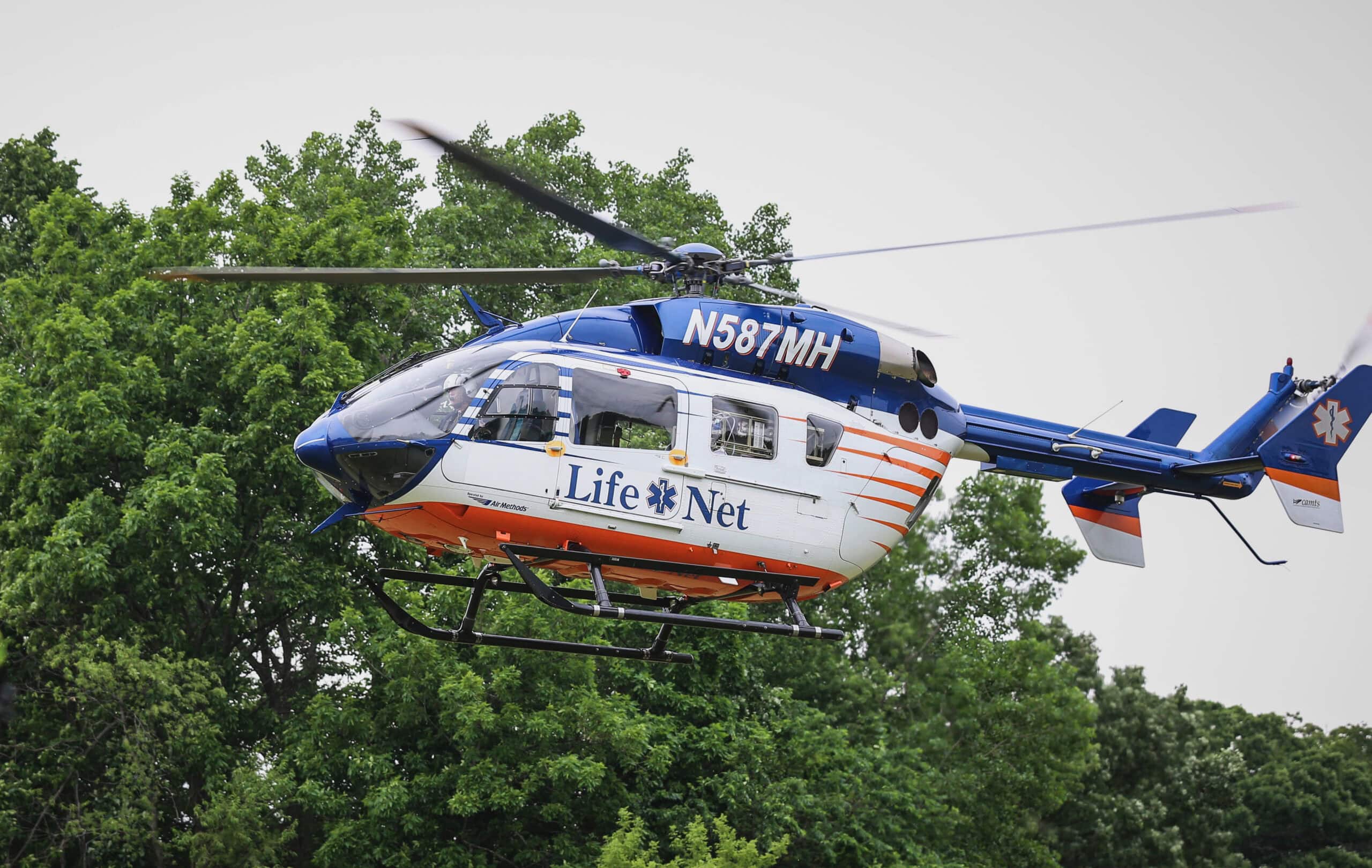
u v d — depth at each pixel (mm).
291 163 57281
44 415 38500
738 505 20594
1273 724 102062
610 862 32188
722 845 33656
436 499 19328
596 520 19766
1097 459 26469
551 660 37344
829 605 59156
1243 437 30406
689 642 42594
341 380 39125
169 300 42531
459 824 38188
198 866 33594
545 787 38125
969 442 25109
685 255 22484
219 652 40156
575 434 19688
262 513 39531
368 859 35156
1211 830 79875
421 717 36875
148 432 38719
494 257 51688
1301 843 91688
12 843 36438
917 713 58531
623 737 36312
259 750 37719
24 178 57531
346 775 37062
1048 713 54562
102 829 33594
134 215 47188
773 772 43594
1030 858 54719
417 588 40250
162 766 35531
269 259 42594
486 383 19578
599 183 56906
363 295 43469
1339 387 30281
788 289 56281
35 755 36469
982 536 62812
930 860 44531
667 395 20375
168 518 35844
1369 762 101000
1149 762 79812
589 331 21234
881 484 21922
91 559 34875
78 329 37875
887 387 22469
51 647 36312
